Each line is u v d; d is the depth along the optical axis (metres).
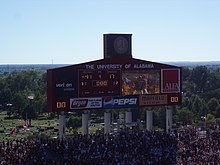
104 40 69.12
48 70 65.31
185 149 73.19
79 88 66.50
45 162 60.47
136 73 70.94
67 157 63.31
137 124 84.50
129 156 67.19
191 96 193.38
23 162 60.00
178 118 131.25
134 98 71.00
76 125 129.88
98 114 150.75
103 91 68.44
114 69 69.06
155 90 72.69
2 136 112.25
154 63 72.38
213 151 74.12
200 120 137.12
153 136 75.31
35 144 67.69
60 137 67.88
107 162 63.81
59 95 65.06
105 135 71.88
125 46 69.88
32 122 151.38
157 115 126.00
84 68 66.69
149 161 67.00
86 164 62.06
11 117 169.62
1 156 62.25
